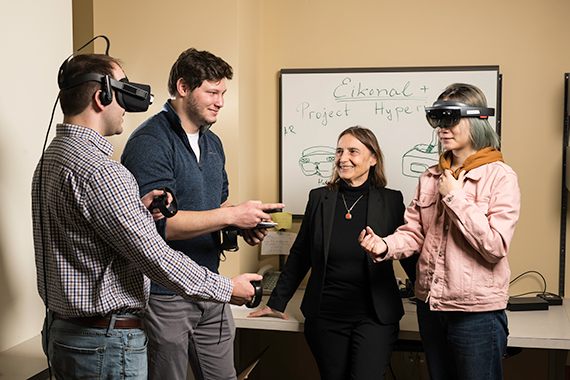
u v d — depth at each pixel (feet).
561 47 7.62
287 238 8.27
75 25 7.54
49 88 5.10
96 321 3.49
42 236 3.49
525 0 7.68
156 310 4.87
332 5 8.21
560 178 7.70
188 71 4.94
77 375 3.51
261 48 8.43
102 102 3.55
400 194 6.24
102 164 3.30
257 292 4.10
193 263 3.68
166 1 7.08
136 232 3.30
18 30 4.67
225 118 7.04
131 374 3.58
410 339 6.23
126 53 7.20
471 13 7.84
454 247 4.78
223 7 6.97
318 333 5.91
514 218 4.63
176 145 4.92
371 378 5.36
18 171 4.71
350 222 6.01
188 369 6.45
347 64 8.23
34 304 4.95
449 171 4.88
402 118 8.02
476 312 4.72
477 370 4.70
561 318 6.60
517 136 7.81
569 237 7.72
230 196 7.13
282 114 8.35
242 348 7.54
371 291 5.65
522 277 7.88
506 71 7.79
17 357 4.39
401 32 8.05
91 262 3.39
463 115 4.82
